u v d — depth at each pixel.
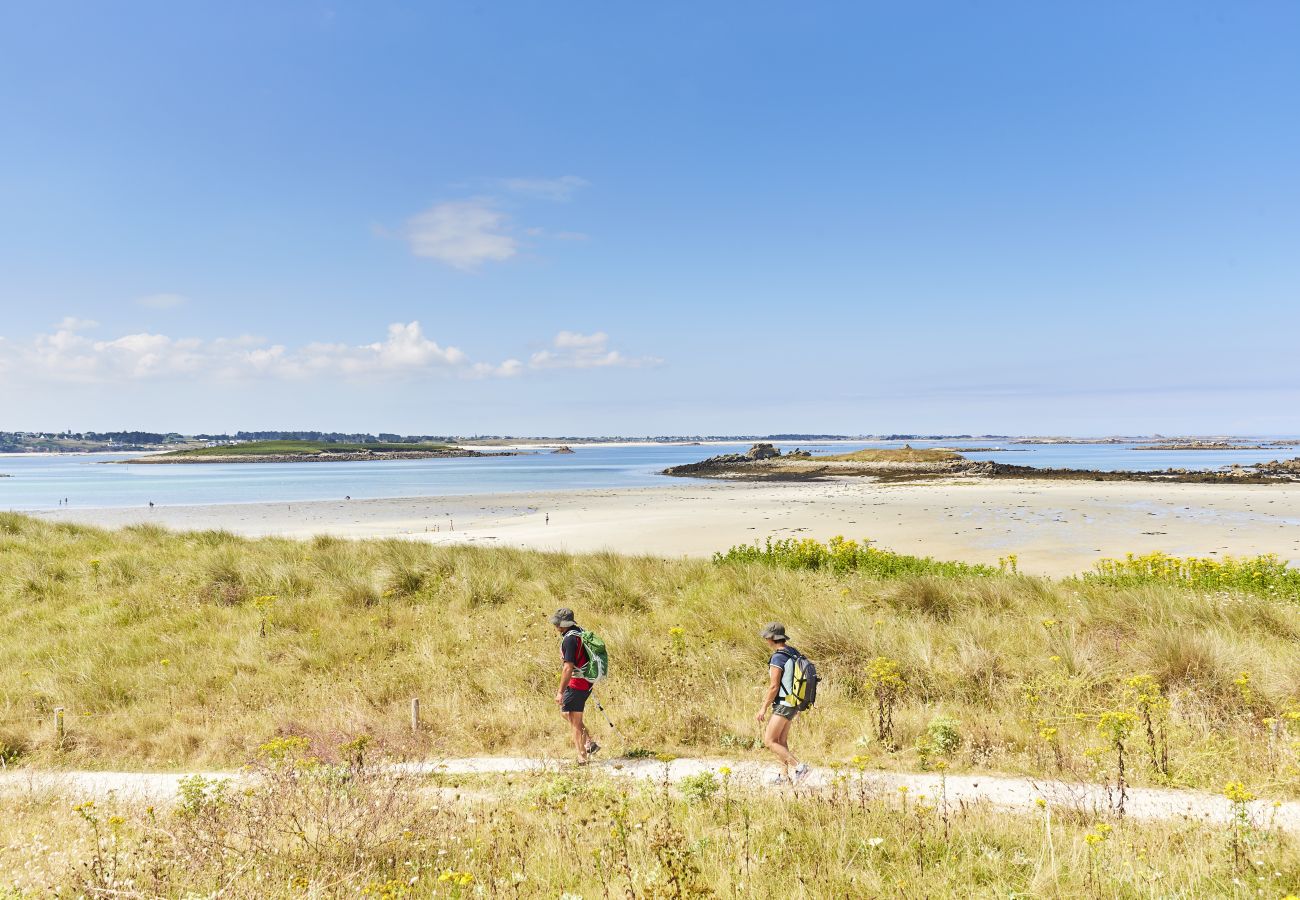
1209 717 8.00
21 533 21.50
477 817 6.14
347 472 120.25
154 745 8.94
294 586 16.33
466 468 134.00
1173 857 4.80
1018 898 4.27
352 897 4.54
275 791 5.98
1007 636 11.24
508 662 11.45
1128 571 15.94
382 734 8.64
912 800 6.23
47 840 5.92
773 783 6.82
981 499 45.19
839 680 10.03
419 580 16.34
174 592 15.95
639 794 6.60
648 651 11.39
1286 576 13.83
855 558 17.70
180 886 4.77
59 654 12.27
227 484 84.44
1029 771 7.02
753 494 55.75
